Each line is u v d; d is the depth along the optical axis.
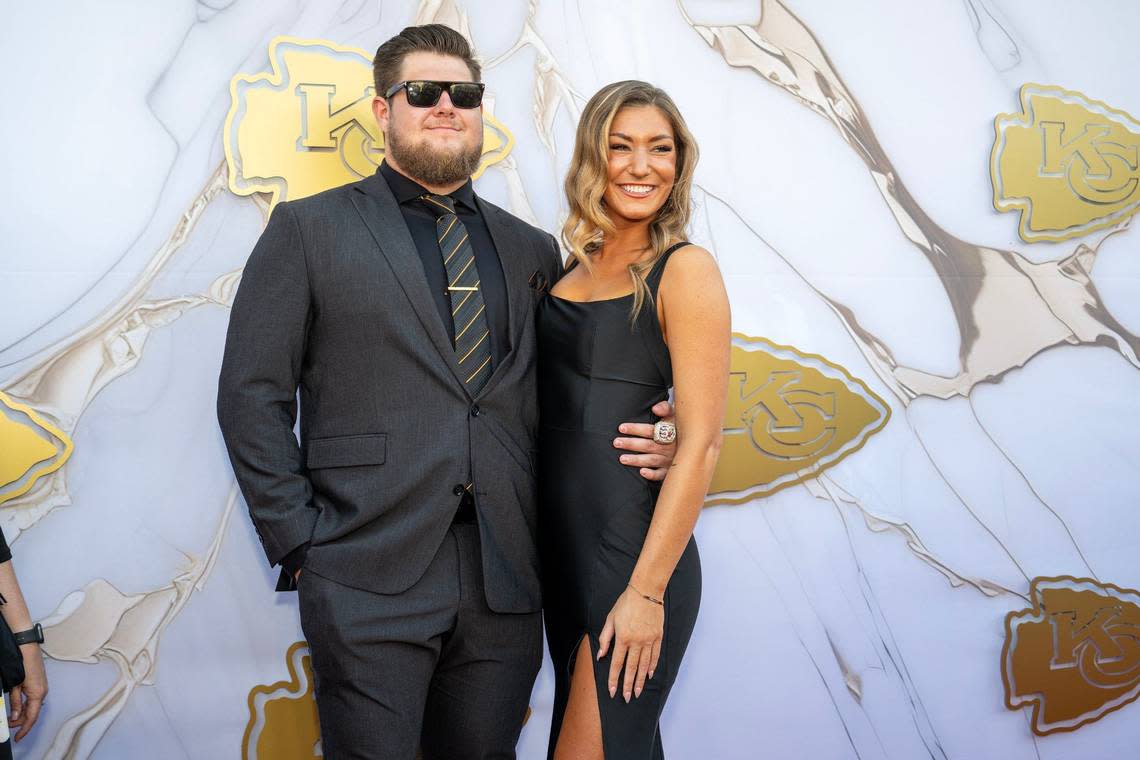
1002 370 2.43
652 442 1.59
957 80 2.39
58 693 1.85
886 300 2.34
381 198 1.70
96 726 1.87
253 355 1.57
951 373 2.39
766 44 2.26
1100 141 2.49
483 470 1.62
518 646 1.69
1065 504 2.47
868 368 2.33
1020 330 2.44
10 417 1.82
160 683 1.91
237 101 1.93
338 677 1.56
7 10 1.82
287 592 1.98
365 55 2.01
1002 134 2.41
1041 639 2.44
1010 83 2.43
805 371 2.28
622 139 1.62
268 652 1.97
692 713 2.21
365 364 1.60
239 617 1.95
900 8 2.36
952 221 2.39
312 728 1.99
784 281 2.27
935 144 2.38
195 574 1.93
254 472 1.55
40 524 1.84
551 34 2.13
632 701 1.54
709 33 2.22
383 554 1.57
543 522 1.67
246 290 1.60
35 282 1.83
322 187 1.99
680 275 1.57
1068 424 2.47
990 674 2.40
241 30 1.94
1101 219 2.50
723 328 1.55
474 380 1.64
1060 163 2.46
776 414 2.26
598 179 1.63
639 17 2.18
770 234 2.26
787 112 2.28
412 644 1.58
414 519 1.58
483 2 2.08
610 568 1.56
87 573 1.87
